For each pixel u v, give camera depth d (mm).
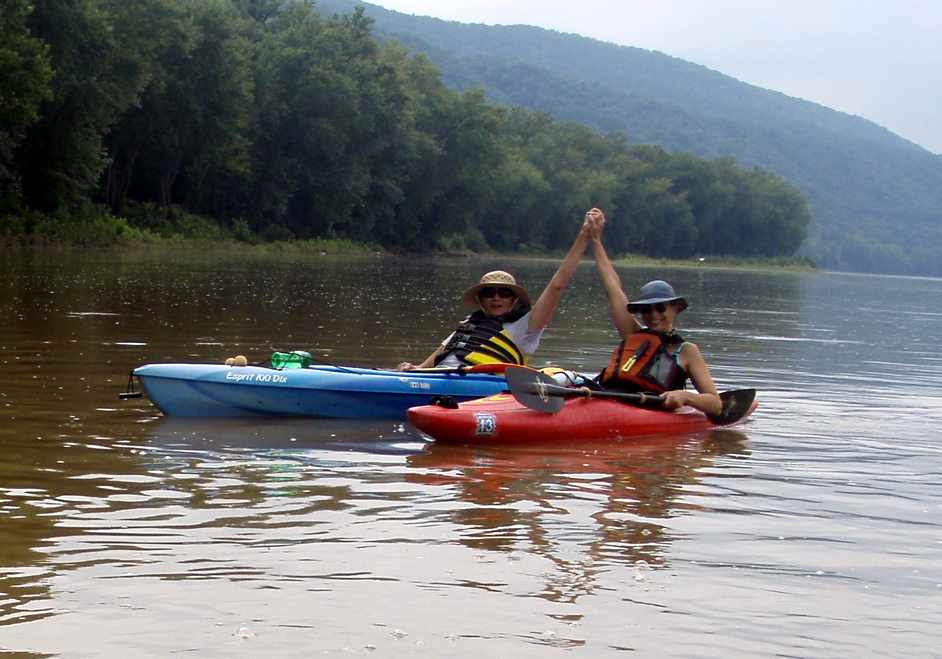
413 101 73562
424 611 3994
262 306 18641
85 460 6336
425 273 41469
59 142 45469
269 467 6406
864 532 5363
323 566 4477
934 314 31141
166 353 11281
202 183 62250
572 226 111688
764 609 4152
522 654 3639
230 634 3730
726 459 7301
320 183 66875
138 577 4270
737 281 57562
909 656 3742
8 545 4609
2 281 20609
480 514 5426
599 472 6691
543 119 127938
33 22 43219
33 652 3539
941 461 7422
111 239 45688
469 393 8578
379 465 6629
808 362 14156
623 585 4363
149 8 50156
